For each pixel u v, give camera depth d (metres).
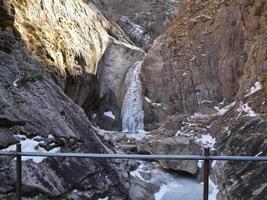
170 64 20.28
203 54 19.14
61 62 15.53
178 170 13.23
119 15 34.84
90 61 18.75
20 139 7.04
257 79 13.75
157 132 17.95
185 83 19.48
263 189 8.76
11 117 7.17
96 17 23.08
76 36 18.12
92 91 19.00
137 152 14.78
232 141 12.24
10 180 6.23
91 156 3.82
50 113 8.21
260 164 9.77
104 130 20.27
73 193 7.18
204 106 18.58
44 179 6.68
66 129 8.20
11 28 10.41
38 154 3.97
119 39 25.08
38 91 8.55
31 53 12.09
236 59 17.44
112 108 21.42
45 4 16.31
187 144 13.72
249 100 13.55
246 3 15.66
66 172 7.28
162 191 11.70
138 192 10.41
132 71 22.23
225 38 18.17
